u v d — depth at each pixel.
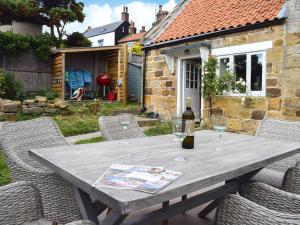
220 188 2.57
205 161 2.14
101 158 2.14
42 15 16.52
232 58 7.52
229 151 2.52
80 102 11.16
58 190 2.11
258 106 6.99
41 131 3.13
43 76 12.65
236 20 7.53
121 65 12.49
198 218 3.13
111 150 2.41
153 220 2.12
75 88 13.28
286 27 6.45
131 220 2.06
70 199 2.08
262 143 2.95
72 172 1.79
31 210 1.93
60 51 11.73
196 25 8.73
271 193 1.84
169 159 2.16
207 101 8.09
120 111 10.07
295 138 3.55
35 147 3.02
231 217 1.61
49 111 8.73
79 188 1.82
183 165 2.01
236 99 7.41
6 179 3.91
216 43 7.83
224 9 8.58
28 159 2.92
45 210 2.17
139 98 13.39
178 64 9.06
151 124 8.90
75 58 13.49
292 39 6.37
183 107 9.11
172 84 9.19
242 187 2.03
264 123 3.87
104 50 13.30
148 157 2.21
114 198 1.39
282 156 2.51
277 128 3.73
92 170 1.83
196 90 9.53
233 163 2.10
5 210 1.78
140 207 1.40
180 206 2.31
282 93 6.56
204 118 8.17
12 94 10.58
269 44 6.74
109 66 13.94
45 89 12.38
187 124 2.57
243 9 7.88
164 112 9.45
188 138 2.57
